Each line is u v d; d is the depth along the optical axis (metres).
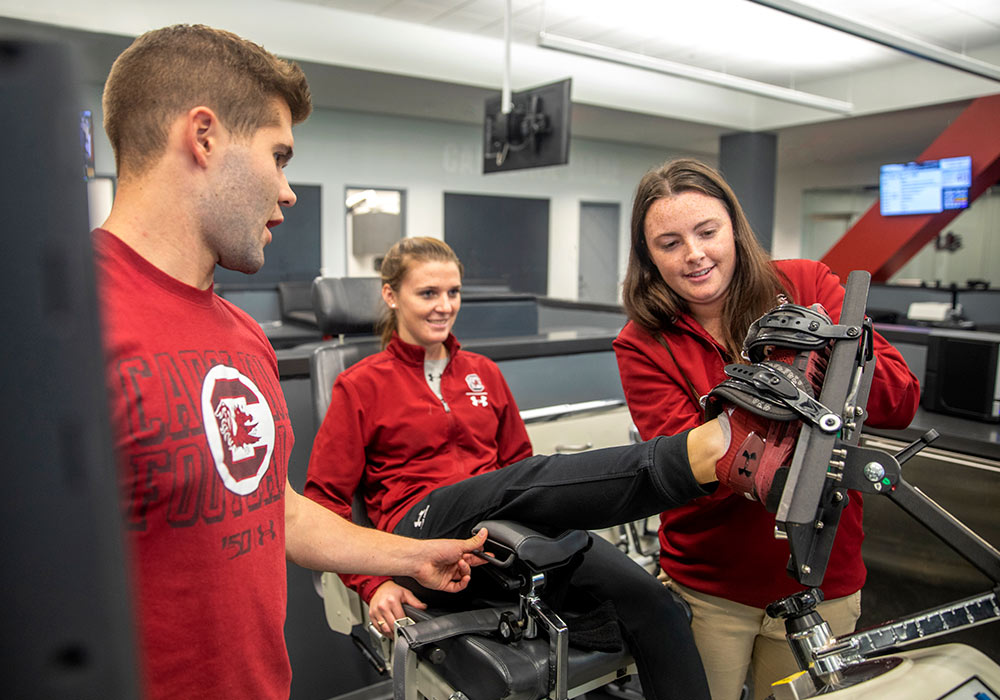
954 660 0.79
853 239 6.80
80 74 0.22
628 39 6.14
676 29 5.82
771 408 0.77
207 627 0.64
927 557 1.77
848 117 7.37
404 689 1.06
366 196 7.45
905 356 2.25
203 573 0.63
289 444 0.76
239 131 0.65
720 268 1.08
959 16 5.52
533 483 1.04
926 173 6.20
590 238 9.52
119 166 0.65
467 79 6.02
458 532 1.13
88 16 4.37
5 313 0.21
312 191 7.07
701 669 1.12
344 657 1.97
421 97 6.55
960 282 10.05
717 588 1.15
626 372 1.22
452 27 5.79
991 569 0.78
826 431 0.73
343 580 1.27
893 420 1.04
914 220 6.35
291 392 1.88
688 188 1.08
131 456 0.58
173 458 0.60
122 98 0.63
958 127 6.20
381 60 5.57
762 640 1.18
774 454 0.77
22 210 0.21
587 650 1.06
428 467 1.41
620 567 1.17
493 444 1.54
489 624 1.07
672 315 1.15
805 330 0.80
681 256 1.07
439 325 1.45
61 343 0.22
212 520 0.64
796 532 0.72
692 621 1.21
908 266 10.62
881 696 0.72
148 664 0.60
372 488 1.44
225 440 0.65
